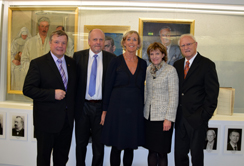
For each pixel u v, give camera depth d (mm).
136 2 2592
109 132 1856
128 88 1866
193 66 1876
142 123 1904
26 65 2695
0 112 2430
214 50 2588
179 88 1955
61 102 1847
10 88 2711
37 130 1842
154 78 1905
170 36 2604
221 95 2521
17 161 2445
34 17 2650
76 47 2645
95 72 2061
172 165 2432
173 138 2422
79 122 2043
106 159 2451
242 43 2562
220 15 2561
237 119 2324
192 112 1820
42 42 2662
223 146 2303
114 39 2650
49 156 1886
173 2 2541
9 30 2678
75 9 2615
